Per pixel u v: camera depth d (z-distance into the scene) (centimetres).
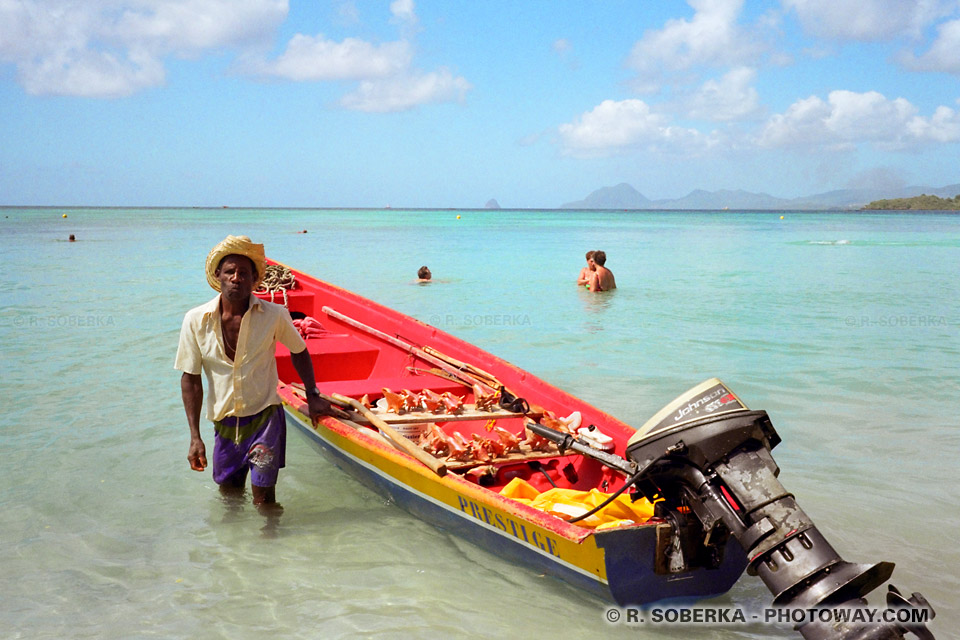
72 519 474
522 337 1041
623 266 2217
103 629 353
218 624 360
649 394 748
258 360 476
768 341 1012
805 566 316
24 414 678
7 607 371
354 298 830
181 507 496
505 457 494
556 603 387
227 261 455
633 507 425
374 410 544
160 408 703
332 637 350
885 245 3400
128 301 1336
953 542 446
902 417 677
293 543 449
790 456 582
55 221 6581
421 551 441
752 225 7238
